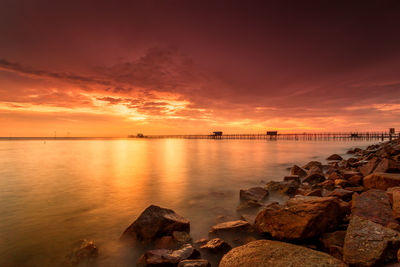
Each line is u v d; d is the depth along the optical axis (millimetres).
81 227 5965
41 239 5266
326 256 3020
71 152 31312
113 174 13891
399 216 4109
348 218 4930
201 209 7359
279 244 3504
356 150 28703
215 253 4328
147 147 45812
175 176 13297
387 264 3002
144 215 5363
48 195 9070
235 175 13656
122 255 4559
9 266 4219
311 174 10570
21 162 19703
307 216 4395
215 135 118938
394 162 8047
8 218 6590
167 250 4203
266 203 7715
